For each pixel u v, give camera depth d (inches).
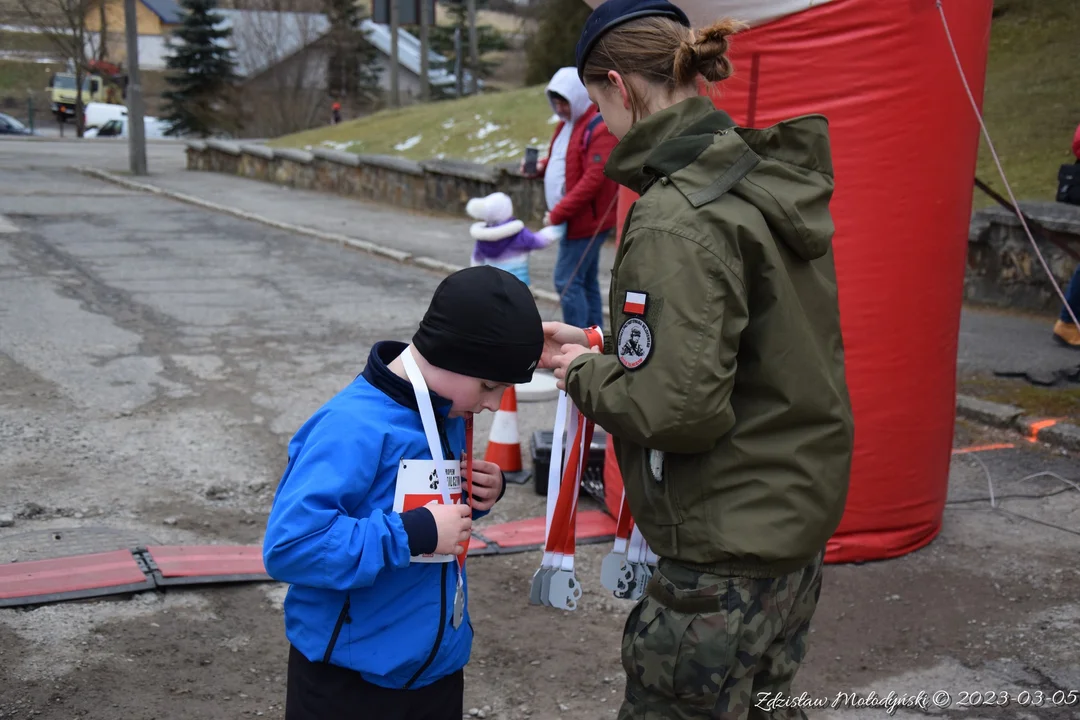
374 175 730.8
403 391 83.8
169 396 261.0
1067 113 510.6
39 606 148.3
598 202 279.9
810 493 82.1
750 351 81.7
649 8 87.6
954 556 177.9
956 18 154.6
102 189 753.6
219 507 195.8
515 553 179.8
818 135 85.0
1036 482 215.0
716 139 81.5
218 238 537.3
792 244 82.1
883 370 164.6
